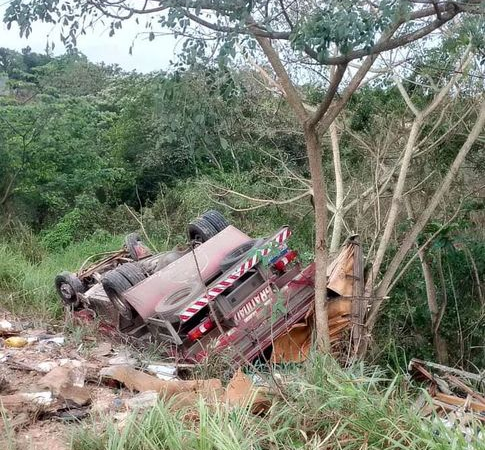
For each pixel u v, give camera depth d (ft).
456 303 30.27
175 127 17.47
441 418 15.46
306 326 24.12
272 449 13.93
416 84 31.91
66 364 20.75
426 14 16.69
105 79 82.69
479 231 33.47
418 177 33.94
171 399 15.52
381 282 26.32
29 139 60.54
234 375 19.33
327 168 41.42
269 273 23.79
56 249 53.42
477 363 30.04
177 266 26.22
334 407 14.84
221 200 47.55
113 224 57.26
